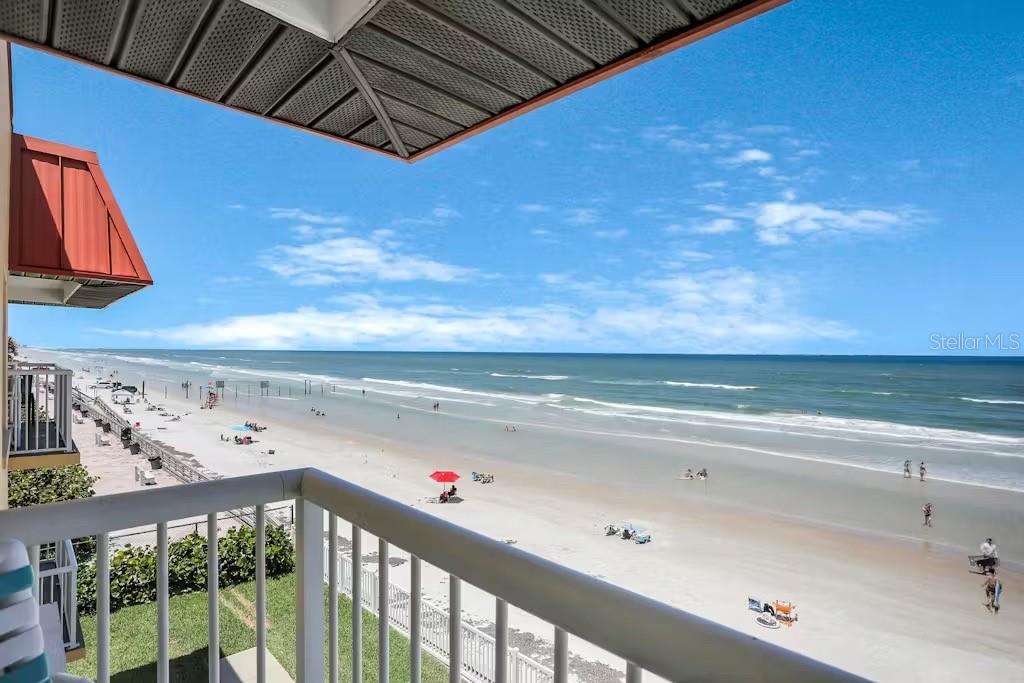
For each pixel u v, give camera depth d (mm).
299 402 40062
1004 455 20688
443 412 34438
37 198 5027
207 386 52781
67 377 6074
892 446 22547
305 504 1191
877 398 34594
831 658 7945
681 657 512
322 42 1646
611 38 1513
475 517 14742
